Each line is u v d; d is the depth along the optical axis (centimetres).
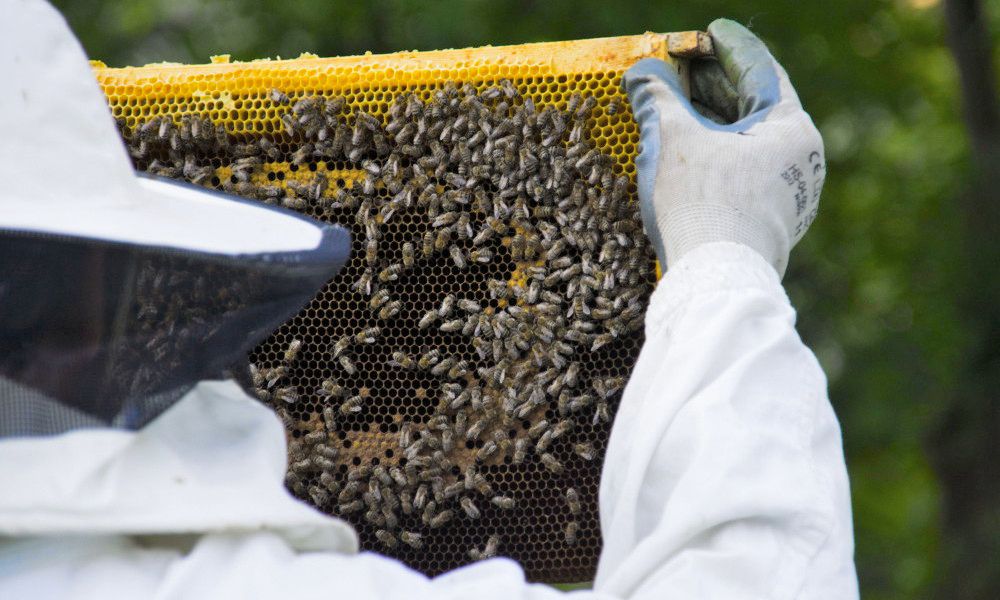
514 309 677
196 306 410
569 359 681
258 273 418
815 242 2502
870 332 2406
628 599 465
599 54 687
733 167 614
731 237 597
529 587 421
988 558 1900
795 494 466
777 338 514
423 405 705
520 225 681
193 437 413
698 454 476
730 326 514
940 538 2009
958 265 2122
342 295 715
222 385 452
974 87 2088
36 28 395
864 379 2336
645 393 535
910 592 2488
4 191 381
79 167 395
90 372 378
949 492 2016
